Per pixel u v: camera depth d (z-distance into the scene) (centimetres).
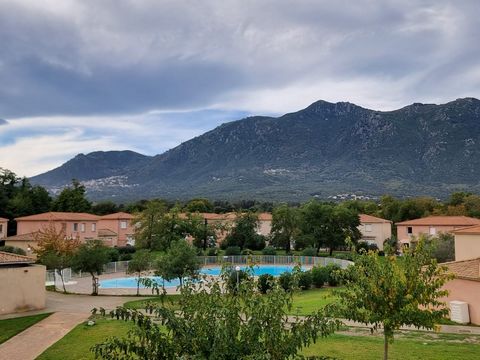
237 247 7112
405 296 1326
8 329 2289
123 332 2139
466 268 2494
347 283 1421
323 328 808
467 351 1712
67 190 9406
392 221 9006
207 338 780
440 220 7025
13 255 2941
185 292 895
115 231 8406
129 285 4638
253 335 792
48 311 2822
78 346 1916
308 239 7138
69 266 4016
